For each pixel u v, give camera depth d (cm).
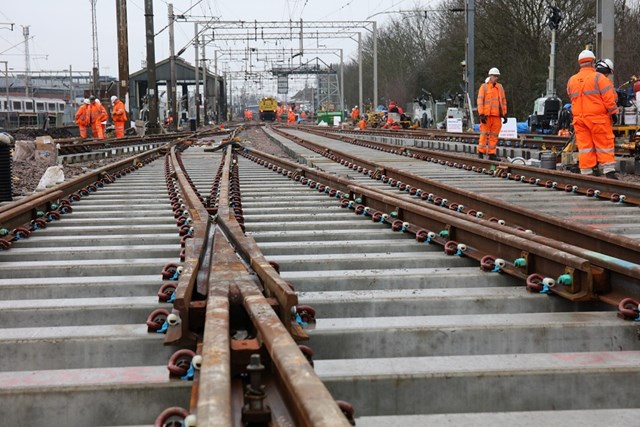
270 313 317
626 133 1738
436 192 973
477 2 4794
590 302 425
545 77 4472
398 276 496
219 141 3178
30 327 409
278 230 728
